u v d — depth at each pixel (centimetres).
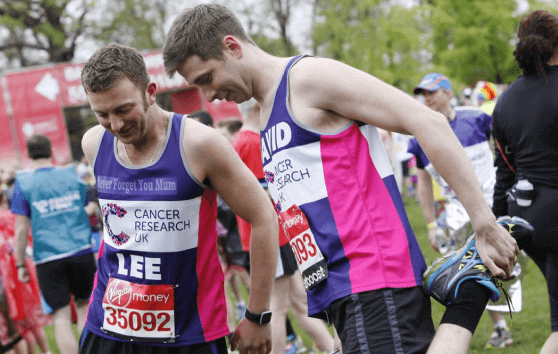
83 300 517
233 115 1367
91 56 206
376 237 198
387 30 2172
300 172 206
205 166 216
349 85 195
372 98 193
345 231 199
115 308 227
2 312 503
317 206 204
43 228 497
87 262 509
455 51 2459
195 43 209
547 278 301
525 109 300
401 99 191
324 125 203
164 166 216
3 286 505
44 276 493
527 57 300
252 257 232
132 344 227
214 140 214
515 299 399
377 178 204
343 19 2189
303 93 204
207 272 226
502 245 187
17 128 1711
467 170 187
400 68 2242
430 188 479
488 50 2486
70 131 2847
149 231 220
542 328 475
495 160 323
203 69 211
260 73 214
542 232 294
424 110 190
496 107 317
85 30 2800
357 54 2173
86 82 199
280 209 219
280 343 386
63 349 479
